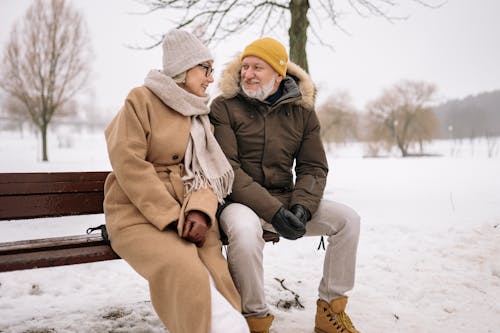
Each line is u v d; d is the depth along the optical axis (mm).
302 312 2771
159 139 2129
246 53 2441
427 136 45500
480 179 9398
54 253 1938
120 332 2439
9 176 2338
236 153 2432
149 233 1947
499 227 4391
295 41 7176
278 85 2533
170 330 1824
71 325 2508
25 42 21328
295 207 2350
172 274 1783
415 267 3473
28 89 21734
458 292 3043
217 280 1919
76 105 26312
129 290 3117
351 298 2939
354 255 2346
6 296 2953
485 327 2592
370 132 46188
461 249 3863
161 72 2299
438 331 2531
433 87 45938
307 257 3867
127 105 2094
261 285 2088
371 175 11359
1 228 4641
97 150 35375
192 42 2244
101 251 2002
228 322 1685
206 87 2355
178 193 2125
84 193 2514
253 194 2254
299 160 2631
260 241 2117
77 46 21953
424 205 6008
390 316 2701
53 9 21328
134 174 1983
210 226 2049
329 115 46594
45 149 20625
